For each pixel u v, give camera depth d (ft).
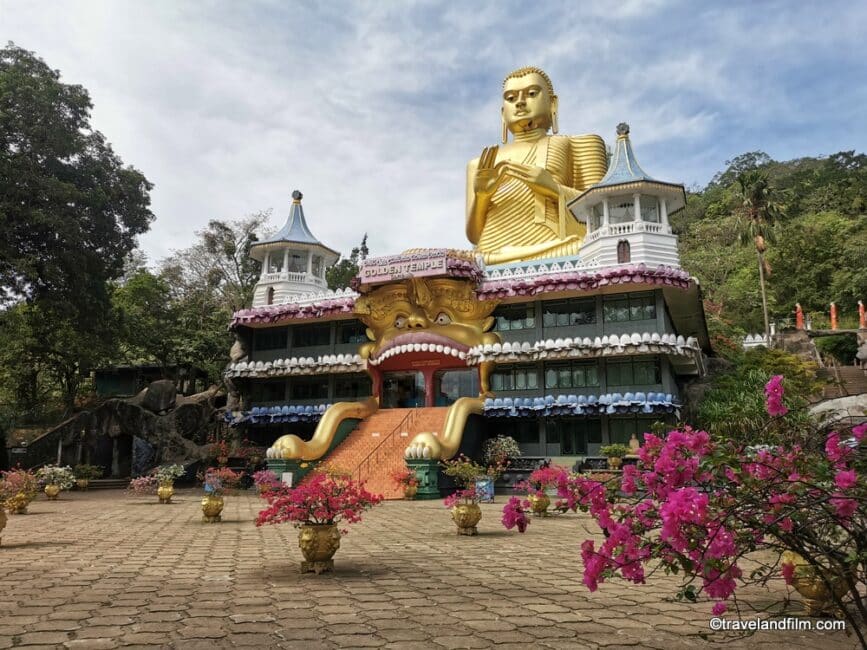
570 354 88.74
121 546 41.70
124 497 85.35
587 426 90.58
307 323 112.68
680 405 90.38
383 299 102.89
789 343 166.91
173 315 133.80
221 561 35.86
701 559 15.52
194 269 147.74
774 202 155.33
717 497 16.72
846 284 191.83
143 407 113.09
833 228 210.18
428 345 95.35
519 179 107.96
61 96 95.14
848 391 126.11
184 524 54.29
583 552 17.33
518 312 97.66
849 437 19.19
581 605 25.43
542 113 122.31
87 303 99.25
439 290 98.84
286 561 35.83
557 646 19.97
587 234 97.96
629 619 23.24
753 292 191.11
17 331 101.24
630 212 95.55
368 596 26.94
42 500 80.23
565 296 94.17
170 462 106.73
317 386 110.32
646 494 17.94
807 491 16.16
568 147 119.55
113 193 101.40
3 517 41.55
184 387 141.28
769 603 25.30
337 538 32.35
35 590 28.14
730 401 86.89
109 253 104.12
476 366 96.68
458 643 20.22
